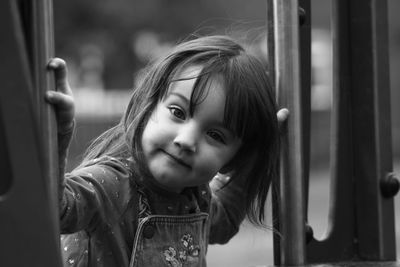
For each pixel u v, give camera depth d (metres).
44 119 1.54
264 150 2.12
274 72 2.14
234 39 2.21
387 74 2.35
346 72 2.37
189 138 1.92
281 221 2.15
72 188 1.85
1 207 1.43
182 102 1.95
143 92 2.04
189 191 2.16
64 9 19.41
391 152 2.36
